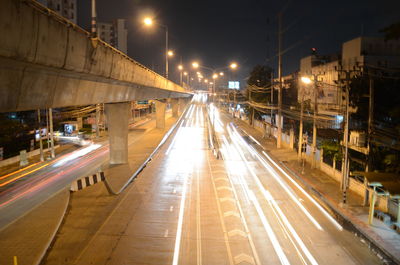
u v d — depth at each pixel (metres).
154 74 39.09
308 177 30.14
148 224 19.33
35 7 11.97
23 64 12.20
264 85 74.88
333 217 20.89
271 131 59.88
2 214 21.81
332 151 32.19
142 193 25.45
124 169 33.12
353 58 51.72
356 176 26.66
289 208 22.47
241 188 27.22
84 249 16.08
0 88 11.44
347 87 22.95
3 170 34.09
